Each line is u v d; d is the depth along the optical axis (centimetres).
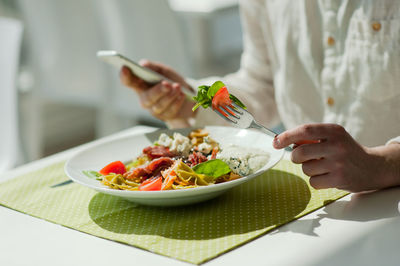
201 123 131
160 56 241
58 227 80
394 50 108
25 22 260
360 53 112
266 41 138
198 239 72
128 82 119
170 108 122
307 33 120
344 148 79
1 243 76
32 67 272
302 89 128
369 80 112
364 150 82
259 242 70
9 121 174
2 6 304
